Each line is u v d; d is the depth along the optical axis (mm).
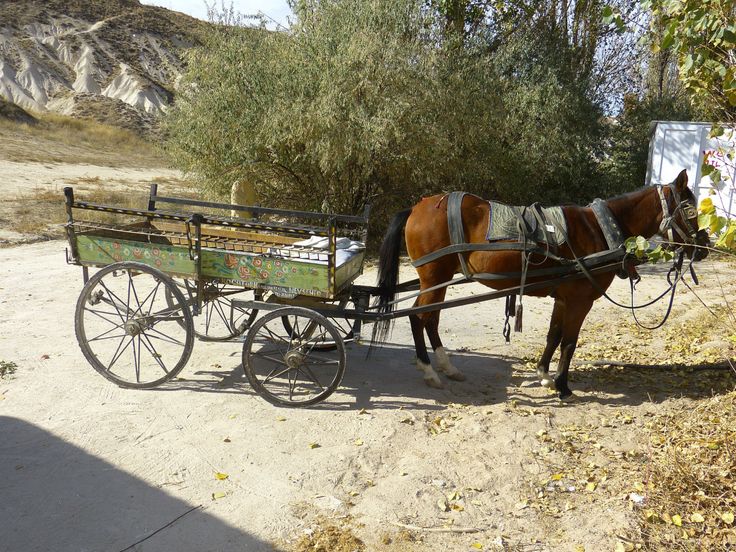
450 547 3621
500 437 4875
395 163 12836
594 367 6484
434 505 4004
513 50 16672
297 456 4535
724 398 5469
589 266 5352
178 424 4961
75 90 55438
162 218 5355
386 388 5844
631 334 7656
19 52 56344
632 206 5531
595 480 4309
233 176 13219
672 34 4504
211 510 3896
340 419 5133
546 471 4422
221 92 12531
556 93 16047
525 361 6703
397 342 7297
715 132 4738
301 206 13719
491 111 13672
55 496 3975
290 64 12234
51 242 12945
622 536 3668
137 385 5535
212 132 12672
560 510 3980
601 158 19312
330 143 11609
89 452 4496
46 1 66500
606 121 20000
